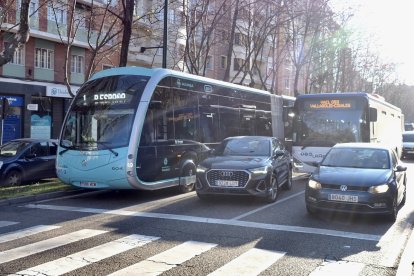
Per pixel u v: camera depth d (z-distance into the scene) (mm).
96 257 6266
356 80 47156
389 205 8766
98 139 11492
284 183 12945
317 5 27172
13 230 7914
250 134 17562
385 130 19547
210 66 42625
